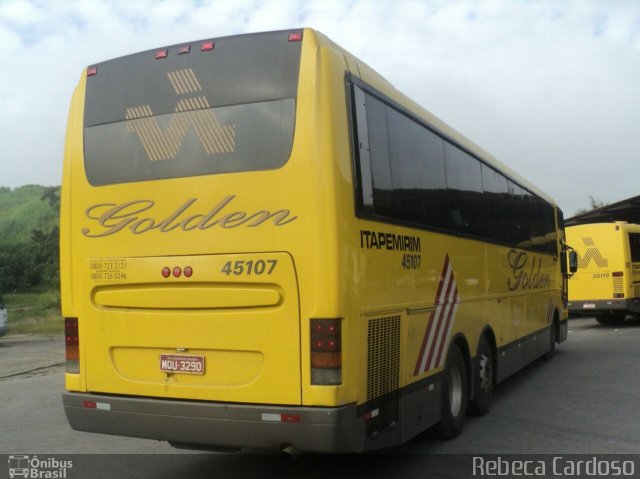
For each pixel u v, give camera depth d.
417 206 6.09
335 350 4.58
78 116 5.58
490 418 7.89
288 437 4.59
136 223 5.21
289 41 4.93
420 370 5.98
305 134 4.72
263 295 4.76
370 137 5.26
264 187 4.79
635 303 19.64
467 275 7.43
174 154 5.14
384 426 5.23
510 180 9.66
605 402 8.65
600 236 19.50
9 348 19.41
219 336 4.88
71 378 5.44
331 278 4.59
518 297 9.83
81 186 5.46
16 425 8.24
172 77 5.25
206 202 4.96
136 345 5.19
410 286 5.80
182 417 4.91
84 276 5.40
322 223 4.62
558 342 13.32
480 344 7.84
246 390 4.78
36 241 50.28
